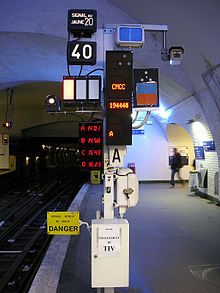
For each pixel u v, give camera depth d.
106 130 3.02
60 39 7.36
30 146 29.36
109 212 3.10
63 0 6.57
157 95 3.25
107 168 3.17
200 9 5.26
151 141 14.49
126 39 3.37
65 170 40.28
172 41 6.67
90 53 3.46
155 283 3.79
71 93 3.35
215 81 6.52
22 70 10.53
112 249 2.87
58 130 24.39
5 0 6.54
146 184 14.00
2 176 17.30
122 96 3.04
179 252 4.95
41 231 7.69
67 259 4.67
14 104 18.98
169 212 8.01
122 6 6.54
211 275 4.04
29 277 4.81
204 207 8.63
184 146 14.50
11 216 9.72
